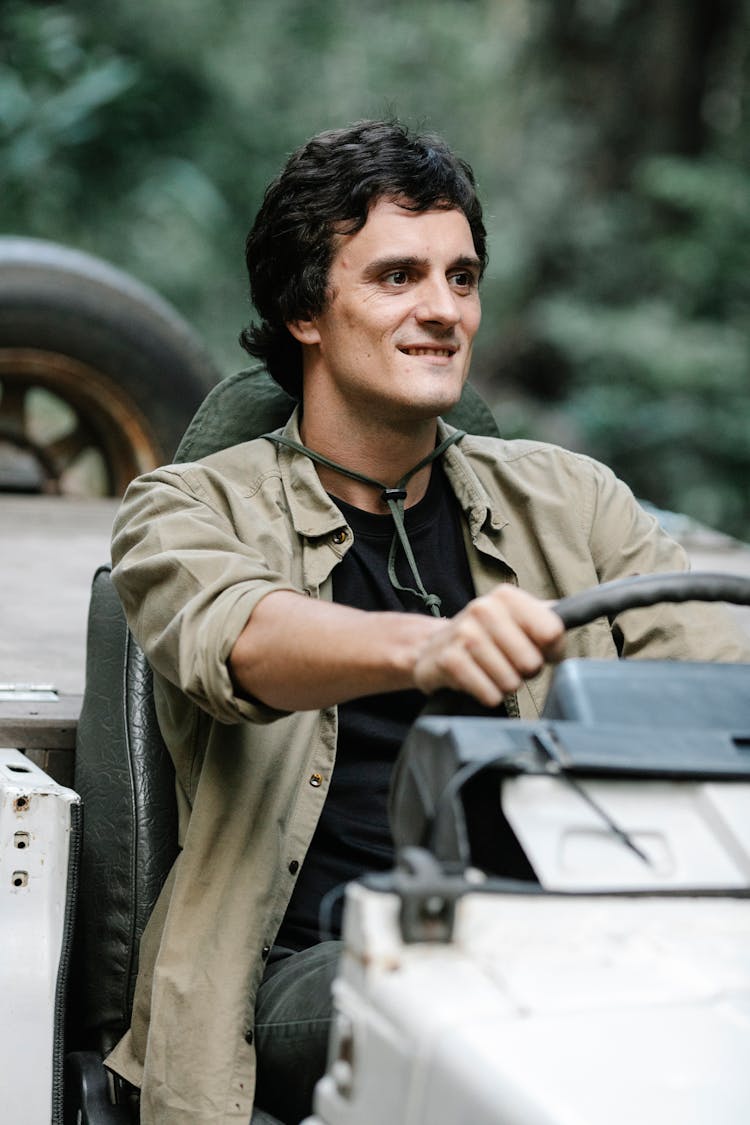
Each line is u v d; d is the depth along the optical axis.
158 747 2.32
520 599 1.56
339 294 2.27
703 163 14.02
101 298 4.69
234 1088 2.02
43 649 2.99
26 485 4.87
